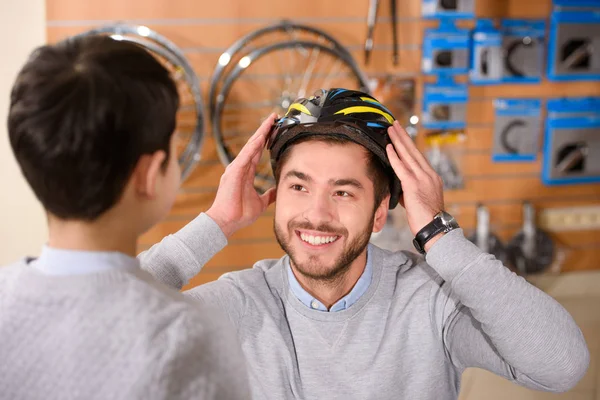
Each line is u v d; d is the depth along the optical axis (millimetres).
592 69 4027
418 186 1226
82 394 795
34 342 823
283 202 1245
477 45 3857
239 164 1347
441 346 1289
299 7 3789
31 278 854
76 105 798
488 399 3223
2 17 3475
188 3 3695
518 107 4027
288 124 1235
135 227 916
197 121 3598
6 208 3650
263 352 1278
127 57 849
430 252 1183
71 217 853
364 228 1234
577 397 3174
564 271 4348
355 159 1215
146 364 790
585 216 4262
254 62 3812
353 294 1276
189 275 1270
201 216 1320
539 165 4191
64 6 3602
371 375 1251
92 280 839
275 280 1345
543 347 1105
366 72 3902
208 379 825
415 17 3869
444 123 3920
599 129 4086
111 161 826
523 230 4129
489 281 1127
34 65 828
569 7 3936
